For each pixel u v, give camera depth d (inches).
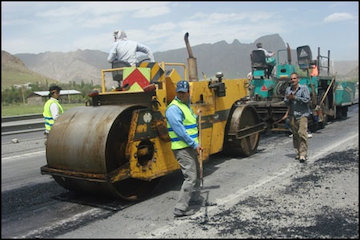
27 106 1354.6
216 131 281.0
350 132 429.7
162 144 220.2
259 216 180.1
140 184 226.7
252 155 324.5
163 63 230.5
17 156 367.2
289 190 218.5
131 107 211.6
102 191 205.8
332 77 519.2
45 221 183.8
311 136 394.6
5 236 166.7
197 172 193.6
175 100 187.5
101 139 193.2
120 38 285.4
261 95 452.8
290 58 474.6
